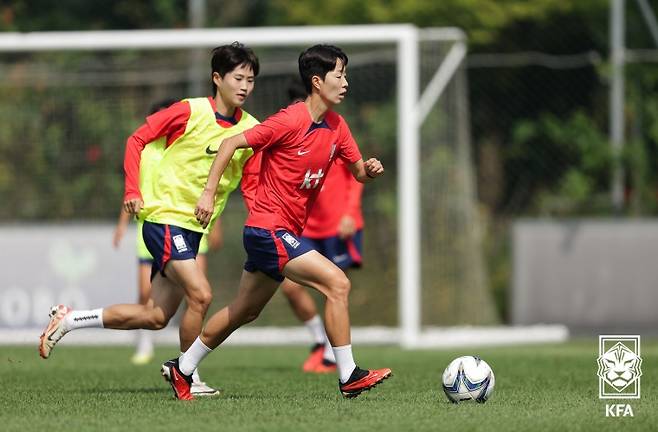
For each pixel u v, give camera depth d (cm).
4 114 6038
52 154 6031
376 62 5847
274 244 2550
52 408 2477
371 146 5928
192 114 2659
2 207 6028
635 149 6419
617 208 6462
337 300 2548
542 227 5569
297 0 7619
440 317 5547
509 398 2691
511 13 7406
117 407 2486
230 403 2545
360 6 7450
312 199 2628
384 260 5931
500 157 7269
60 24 7769
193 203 2675
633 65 6394
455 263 5528
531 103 7338
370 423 2186
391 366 3906
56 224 5559
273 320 5803
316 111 2556
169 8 7800
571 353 4566
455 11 7388
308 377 3459
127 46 5272
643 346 4972
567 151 7062
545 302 5566
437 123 5500
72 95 6025
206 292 2634
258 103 5769
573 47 7469
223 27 7825
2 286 5316
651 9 6894
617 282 5541
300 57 2562
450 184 5506
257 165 2766
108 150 6019
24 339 5291
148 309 2739
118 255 5294
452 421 2214
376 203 5950
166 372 2647
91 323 2753
